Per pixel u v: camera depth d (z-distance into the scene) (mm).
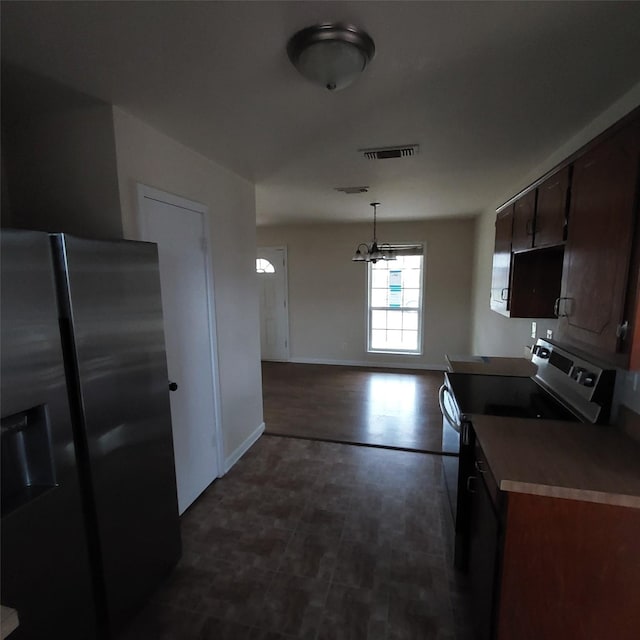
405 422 3857
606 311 1288
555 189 1745
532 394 2096
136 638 1582
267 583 1860
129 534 1607
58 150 1859
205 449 2645
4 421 1141
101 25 1175
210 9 1100
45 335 1219
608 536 1170
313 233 6113
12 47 1292
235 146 2305
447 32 1221
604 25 1178
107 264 1456
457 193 3652
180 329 2334
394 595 1781
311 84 1556
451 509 2213
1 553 1119
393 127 2016
